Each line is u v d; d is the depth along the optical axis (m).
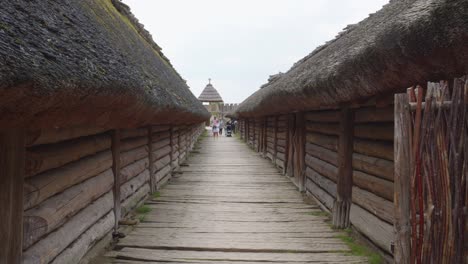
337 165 4.25
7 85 1.12
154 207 4.88
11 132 1.80
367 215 3.39
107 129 3.45
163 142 6.80
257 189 6.23
